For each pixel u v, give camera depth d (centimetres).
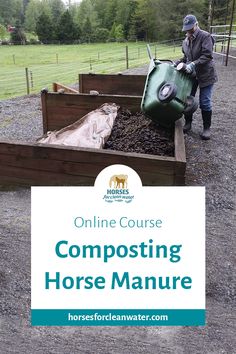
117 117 555
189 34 488
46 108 585
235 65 1317
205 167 463
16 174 404
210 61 498
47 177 397
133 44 5503
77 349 224
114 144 501
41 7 8250
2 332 234
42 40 6594
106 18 6944
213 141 548
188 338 234
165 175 364
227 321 247
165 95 439
